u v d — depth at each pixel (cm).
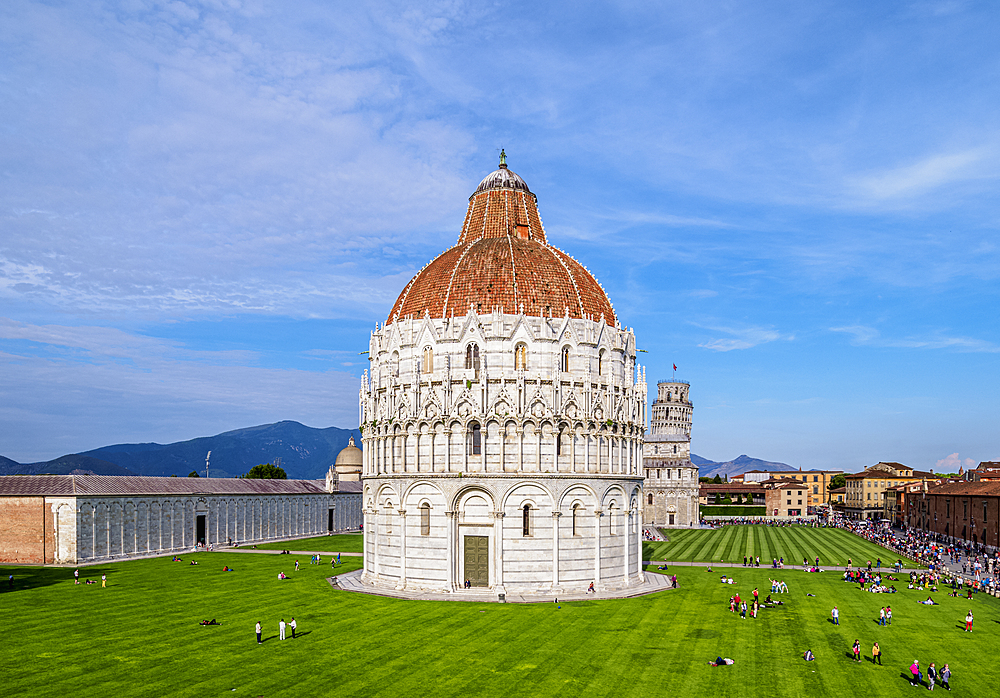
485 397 8712
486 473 8531
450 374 8912
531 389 8744
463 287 9331
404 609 7550
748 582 9425
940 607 7712
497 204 10838
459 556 8638
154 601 8006
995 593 8475
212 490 14475
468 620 6994
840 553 13112
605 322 9431
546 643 6091
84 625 6744
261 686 4931
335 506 19188
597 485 8819
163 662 5494
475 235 10769
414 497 8850
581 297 9575
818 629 6625
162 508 13150
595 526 8794
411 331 9338
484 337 8888
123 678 5097
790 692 4862
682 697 4753
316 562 11644
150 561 11925
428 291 9594
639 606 7725
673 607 7662
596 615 7238
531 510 8588
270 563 11625
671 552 13312
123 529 12288
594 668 5369
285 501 16888
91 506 11650
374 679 5088
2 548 11625
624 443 9488
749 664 5484
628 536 9188
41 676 5141
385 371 9644
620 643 6091
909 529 19750
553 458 8712
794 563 11588
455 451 8725
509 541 8512
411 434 9038
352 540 16400
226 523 14850
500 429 8644
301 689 4872
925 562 11656
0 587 9050
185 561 11931
